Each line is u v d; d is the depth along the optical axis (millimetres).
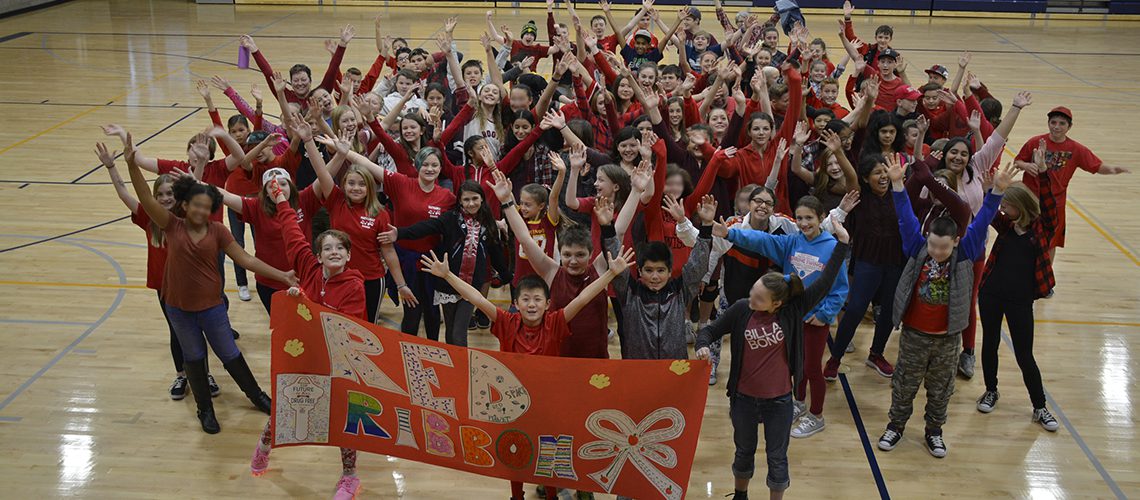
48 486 5895
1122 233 11016
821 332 6453
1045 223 6695
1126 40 25828
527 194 6680
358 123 8797
